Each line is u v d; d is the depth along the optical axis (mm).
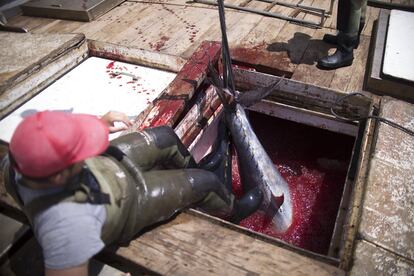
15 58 3545
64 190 1371
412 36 3619
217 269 1884
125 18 4793
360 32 3752
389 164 2439
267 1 4934
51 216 1341
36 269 1940
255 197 2828
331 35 3965
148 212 1880
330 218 3328
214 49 3510
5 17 4953
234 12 4730
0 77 3281
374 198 2230
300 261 1912
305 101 3354
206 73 3273
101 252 2012
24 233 2102
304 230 3254
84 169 1509
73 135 1283
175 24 4539
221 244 2000
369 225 2086
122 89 3406
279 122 4133
